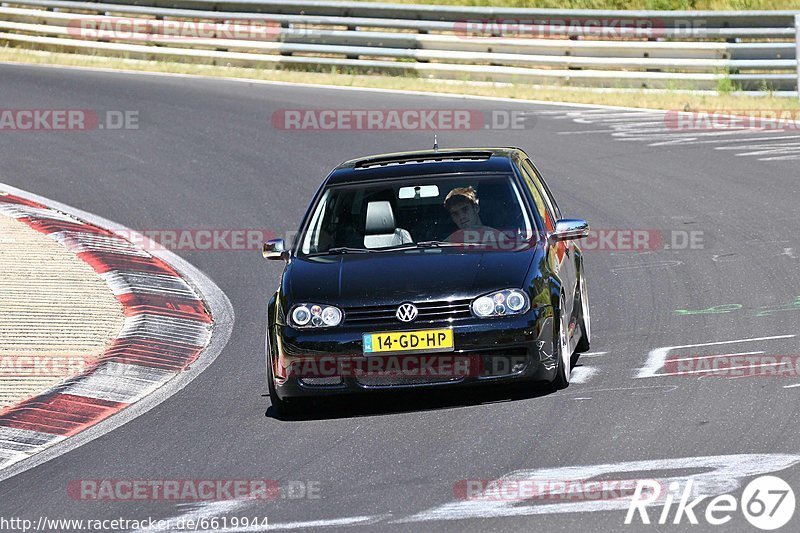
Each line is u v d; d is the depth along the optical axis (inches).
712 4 3814.0
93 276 1702.8
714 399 1022.4
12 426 1140.5
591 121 2706.7
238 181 2330.2
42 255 1801.2
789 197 1978.3
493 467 894.4
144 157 2546.8
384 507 827.4
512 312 1055.0
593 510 783.1
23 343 1397.6
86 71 3499.0
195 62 3563.0
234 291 1692.9
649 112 2785.4
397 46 3292.3
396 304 1058.7
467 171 1226.0
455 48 3230.8
